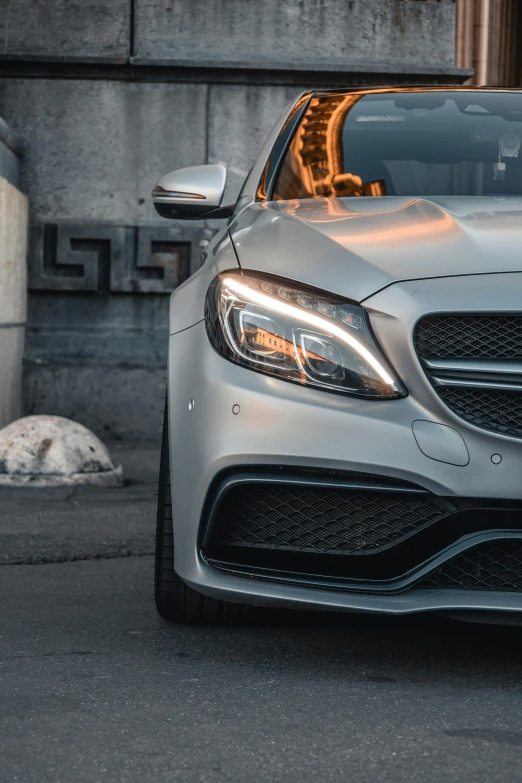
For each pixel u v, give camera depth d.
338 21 8.72
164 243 8.58
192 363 3.00
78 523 5.27
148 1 8.55
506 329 2.74
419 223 3.14
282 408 2.81
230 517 2.93
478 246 2.92
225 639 3.28
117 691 2.75
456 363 2.72
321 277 2.89
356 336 2.79
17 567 4.45
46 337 8.57
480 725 2.52
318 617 3.54
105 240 8.57
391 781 2.15
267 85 8.63
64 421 6.59
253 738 2.40
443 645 3.24
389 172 4.01
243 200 4.03
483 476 2.70
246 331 2.90
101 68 8.49
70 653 3.11
